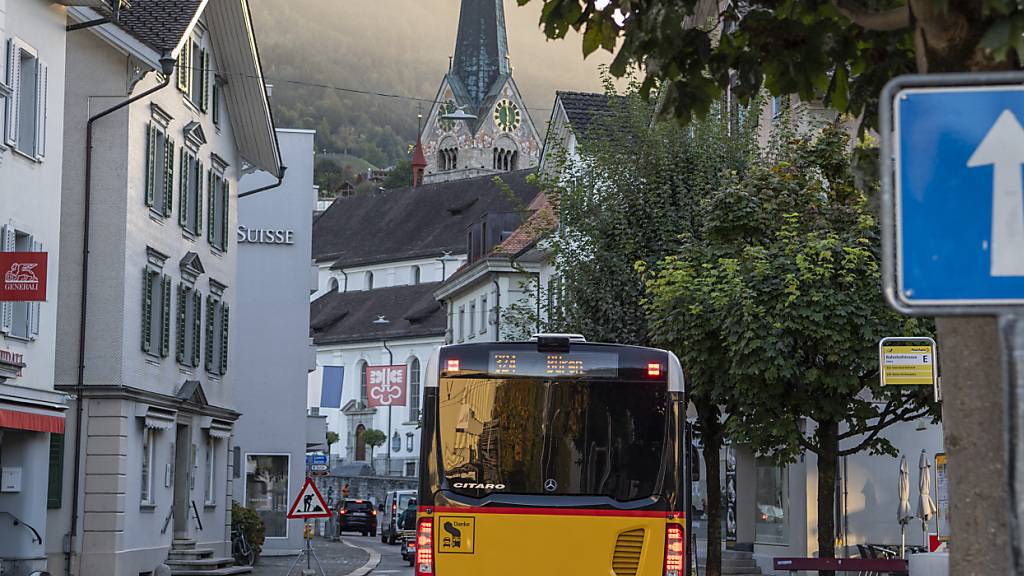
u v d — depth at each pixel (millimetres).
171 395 33000
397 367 86750
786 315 21031
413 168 162875
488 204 120188
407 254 120875
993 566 5172
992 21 5617
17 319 23625
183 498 35062
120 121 29781
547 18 8586
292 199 49875
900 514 26453
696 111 8625
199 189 36062
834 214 23188
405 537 47844
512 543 13852
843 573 26812
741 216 23469
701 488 37812
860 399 21969
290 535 49031
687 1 7949
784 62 8578
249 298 49500
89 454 29156
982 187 4527
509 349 14125
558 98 55812
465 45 162875
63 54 25266
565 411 14023
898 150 4566
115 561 28938
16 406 22938
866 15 6566
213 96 37781
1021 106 4520
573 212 31547
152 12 30750
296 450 49250
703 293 22266
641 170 31109
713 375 23062
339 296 125000
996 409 5227
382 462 112812
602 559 13844
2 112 22812
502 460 13961
